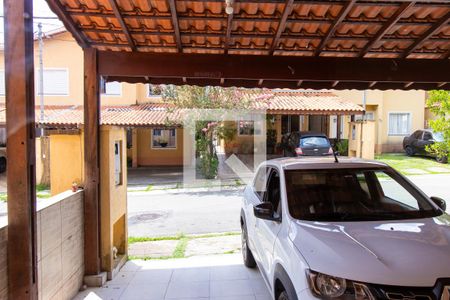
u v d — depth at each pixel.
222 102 11.73
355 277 2.39
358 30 4.51
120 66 4.76
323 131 19.61
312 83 5.73
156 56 4.80
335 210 3.38
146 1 3.83
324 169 3.81
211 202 9.90
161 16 4.13
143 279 4.77
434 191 10.80
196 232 7.27
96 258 4.61
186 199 10.36
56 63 17.28
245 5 3.90
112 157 4.88
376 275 2.37
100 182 4.73
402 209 3.49
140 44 4.88
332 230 2.97
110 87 18.00
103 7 3.97
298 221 3.18
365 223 3.13
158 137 18.52
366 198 3.59
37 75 17.16
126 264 5.38
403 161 16.94
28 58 2.96
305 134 14.25
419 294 2.30
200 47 5.00
